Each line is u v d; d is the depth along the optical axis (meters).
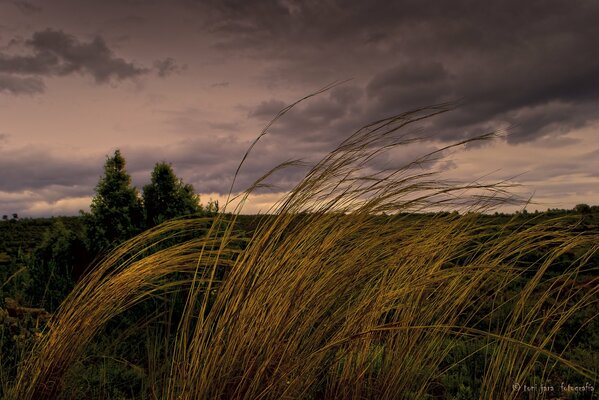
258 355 2.60
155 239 5.65
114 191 11.02
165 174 10.91
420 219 3.20
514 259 3.16
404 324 3.04
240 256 2.79
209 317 2.66
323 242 2.72
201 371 2.59
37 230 26.38
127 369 4.04
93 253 8.95
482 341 4.14
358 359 3.04
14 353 4.20
